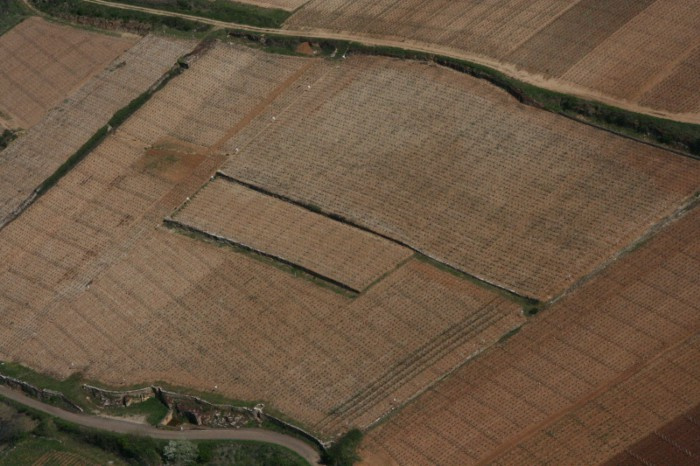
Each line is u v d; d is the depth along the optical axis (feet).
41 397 500.33
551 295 468.34
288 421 455.63
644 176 499.92
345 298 493.36
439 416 438.81
